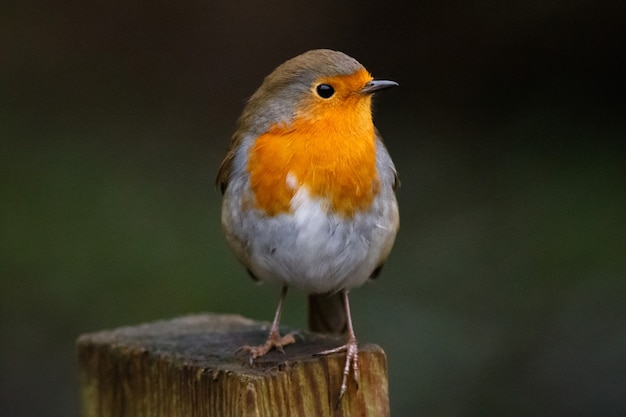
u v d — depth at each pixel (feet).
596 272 37.40
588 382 35.42
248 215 21.84
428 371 35.94
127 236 39.60
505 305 37.35
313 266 22.13
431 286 38.22
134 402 20.18
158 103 45.85
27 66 45.34
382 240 22.41
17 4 45.98
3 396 36.94
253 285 37.99
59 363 37.45
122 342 20.94
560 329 36.42
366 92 21.44
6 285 38.29
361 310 37.35
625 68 43.75
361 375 18.69
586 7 44.19
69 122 44.24
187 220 40.55
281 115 21.49
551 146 42.57
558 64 44.73
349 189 21.49
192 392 18.66
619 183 40.32
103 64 46.09
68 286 38.32
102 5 46.60
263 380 17.69
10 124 43.52
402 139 44.91
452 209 41.29
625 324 36.09
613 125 43.01
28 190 40.78
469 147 43.96
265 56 46.93
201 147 44.52
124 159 43.21
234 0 47.29
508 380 35.81
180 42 46.98
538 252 38.45
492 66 45.68
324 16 46.93
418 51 46.42
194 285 38.09
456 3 46.09
